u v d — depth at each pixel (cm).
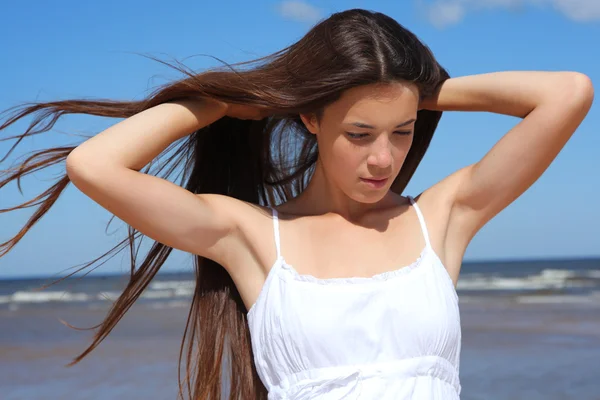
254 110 261
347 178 241
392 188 294
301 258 248
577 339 1627
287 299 238
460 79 266
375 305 235
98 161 234
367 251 248
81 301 3934
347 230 253
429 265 244
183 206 241
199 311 272
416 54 234
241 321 267
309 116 254
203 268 270
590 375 1131
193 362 280
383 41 231
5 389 1104
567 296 3312
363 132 234
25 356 1519
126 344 1659
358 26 236
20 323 2530
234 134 283
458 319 245
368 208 260
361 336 233
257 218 254
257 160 289
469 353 1410
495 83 258
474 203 257
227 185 284
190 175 282
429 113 281
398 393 230
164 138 246
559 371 1176
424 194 266
